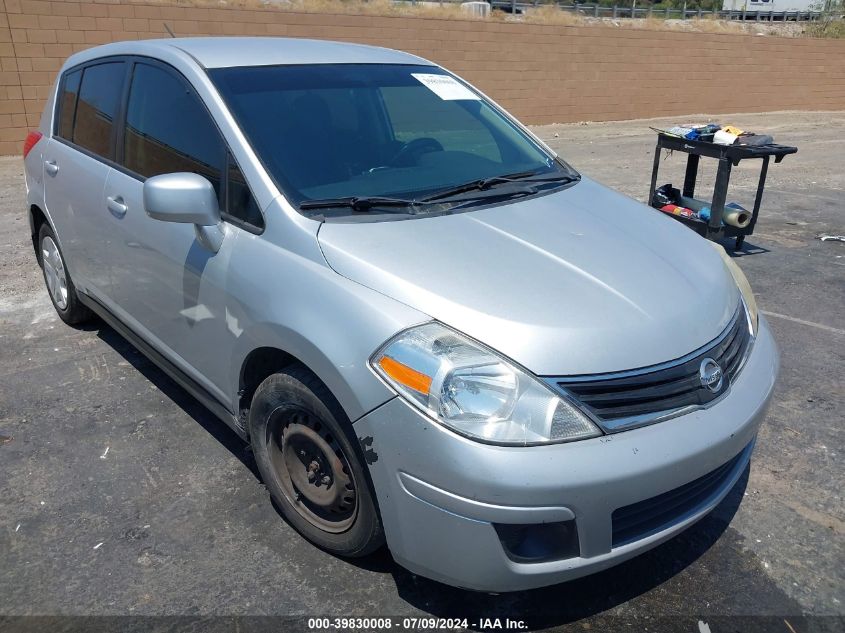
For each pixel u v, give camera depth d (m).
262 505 3.07
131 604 2.54
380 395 2.23
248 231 2.80
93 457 3.40
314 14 14.48
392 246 2.56
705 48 19.50
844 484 3.28
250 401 2.96
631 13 28.91
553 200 3.21
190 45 3.54
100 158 3.87
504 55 16.72
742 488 3.25
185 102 3.22
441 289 2.35
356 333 2.33
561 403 2.16
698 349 2.44
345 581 2.66
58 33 11.93
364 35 15.11
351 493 2.56
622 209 3.30
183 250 3.06
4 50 11.45
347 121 3.24
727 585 2.68
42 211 4.57
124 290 3.68
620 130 16.94
